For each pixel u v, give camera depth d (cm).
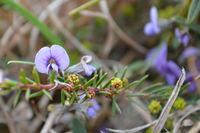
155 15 23
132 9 30
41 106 23
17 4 23
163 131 20
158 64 24
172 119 20
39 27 23
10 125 23
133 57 28
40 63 17
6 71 25
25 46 28
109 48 28
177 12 26
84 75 19
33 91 23
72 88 17
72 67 18
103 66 24
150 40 28
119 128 24
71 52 27
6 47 27
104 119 24
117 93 18
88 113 20
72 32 29
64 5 29
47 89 17
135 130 20
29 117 24
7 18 29
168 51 25
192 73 24
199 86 23
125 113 24
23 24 28
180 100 20
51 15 27
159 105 19
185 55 24
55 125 23
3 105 23
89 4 23
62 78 17
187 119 20
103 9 27
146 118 22
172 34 24
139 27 29
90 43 29
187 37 23
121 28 30
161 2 29
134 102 20
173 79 23
